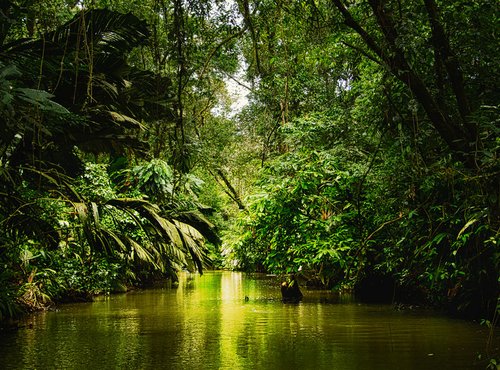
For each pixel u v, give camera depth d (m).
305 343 7.36
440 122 5.33
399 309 10.95
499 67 5.94
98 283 14.48
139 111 8.41
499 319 8.41
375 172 9.23
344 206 11.51
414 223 7.84
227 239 15.16
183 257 9.22
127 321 9.64
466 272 8.33
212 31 6.39
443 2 5.82
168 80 7.20
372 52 7.67
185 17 5.79
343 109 12.12
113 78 7.73
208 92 8.51
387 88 6.25
